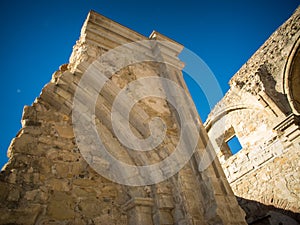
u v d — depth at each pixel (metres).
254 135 8.68
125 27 5.43
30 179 2.98
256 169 8.27
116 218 3.21
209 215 2.91
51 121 3.84
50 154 3.41
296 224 6.60
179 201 3.11
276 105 7.73
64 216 2.89
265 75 8.48
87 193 3.29
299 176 6.71
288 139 7.16
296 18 7.72
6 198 2.66
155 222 3.04
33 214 2.69
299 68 7.62
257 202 8.01
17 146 3.21
